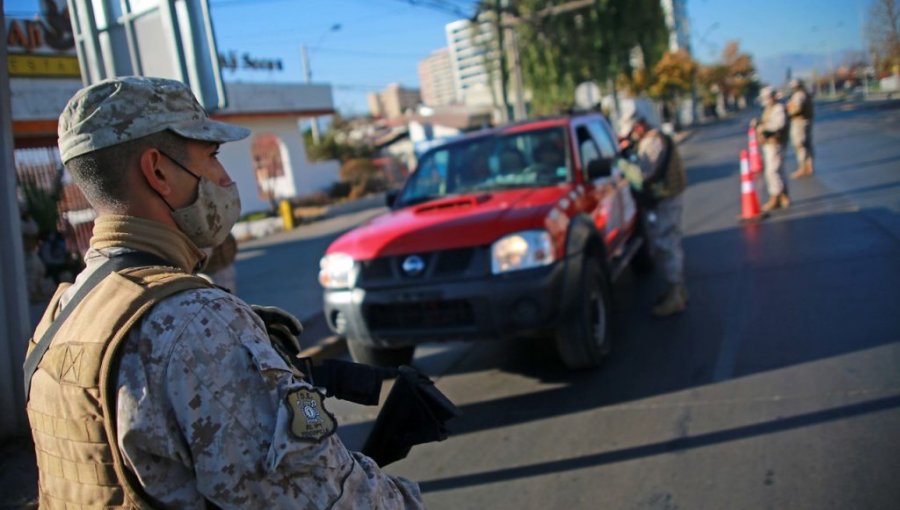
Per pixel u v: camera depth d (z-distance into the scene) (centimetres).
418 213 510
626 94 3575
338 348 652
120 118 120
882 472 308
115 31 411
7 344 429
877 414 362
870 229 792
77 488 118
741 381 434
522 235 434
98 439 114
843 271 641
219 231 137
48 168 1066
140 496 113
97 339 112
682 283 607
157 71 402
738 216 1034
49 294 914
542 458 375
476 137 602
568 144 561
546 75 2606
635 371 480
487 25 2519
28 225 880
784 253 756
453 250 442
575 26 2633
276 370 116
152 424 108
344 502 119
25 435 434
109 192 123
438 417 150
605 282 505
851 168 1325
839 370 425
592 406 433
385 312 459
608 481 340
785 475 319
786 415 378
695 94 6119
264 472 110
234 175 2102
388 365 515
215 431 109
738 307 590
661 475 337
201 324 112
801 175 1319
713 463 340
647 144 571
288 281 1002
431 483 366
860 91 5512
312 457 113
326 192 2594
